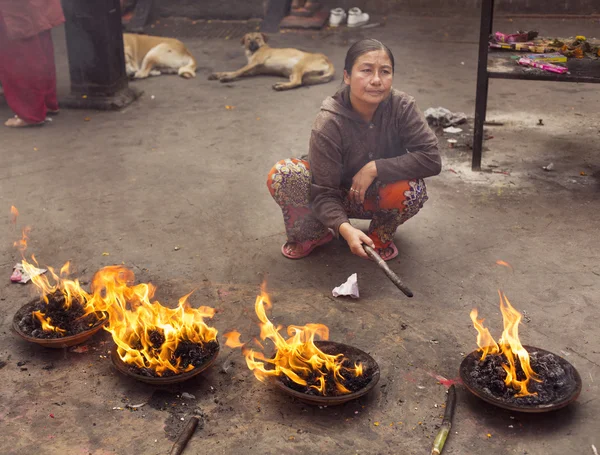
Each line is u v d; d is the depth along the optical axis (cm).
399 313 339
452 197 471
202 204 468
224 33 1034
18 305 348
